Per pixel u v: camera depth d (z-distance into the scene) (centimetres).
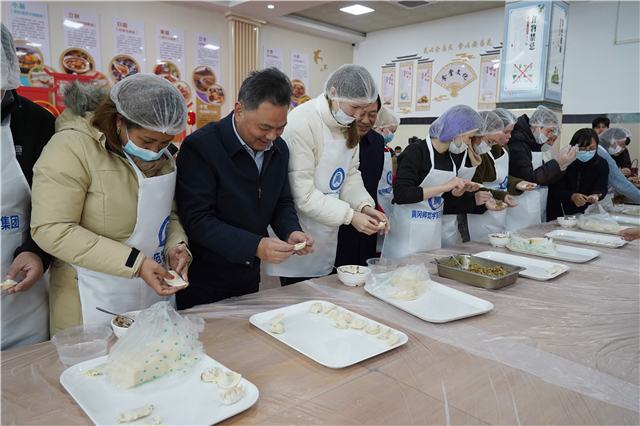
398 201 213
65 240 110
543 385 90
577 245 222
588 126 535
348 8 602
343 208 171
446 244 261
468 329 117
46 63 456
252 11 579
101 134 115
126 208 122
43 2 446
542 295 145
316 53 715
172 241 138
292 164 173
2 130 117
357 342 106
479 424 77
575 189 330
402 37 696
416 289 138
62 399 81
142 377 83
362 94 166
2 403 79
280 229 156
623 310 132
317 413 78
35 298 133
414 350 104
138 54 522
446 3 570
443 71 654
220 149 140
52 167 110
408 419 77
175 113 111
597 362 101
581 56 530
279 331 110
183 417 75
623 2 492
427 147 221
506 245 213
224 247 133
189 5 555
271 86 125
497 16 588
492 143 248
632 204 363
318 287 150
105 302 126
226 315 124
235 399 79
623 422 79
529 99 377
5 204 119
